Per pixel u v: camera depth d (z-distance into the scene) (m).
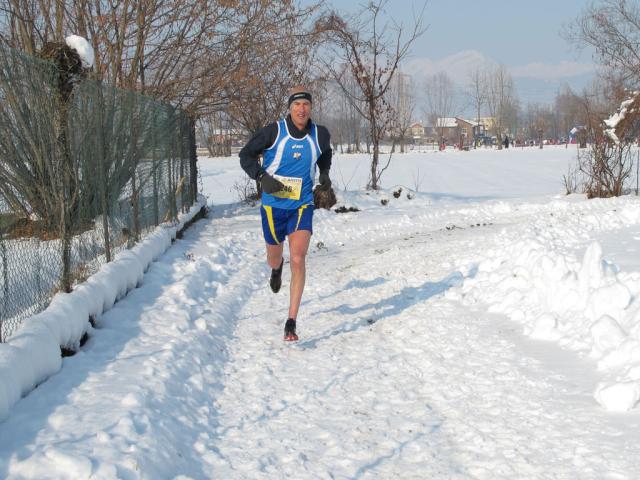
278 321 6.29
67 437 3.31
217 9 14.18
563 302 5.52
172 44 14.16
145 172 9.02
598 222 10.58
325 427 3.83
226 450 3.58
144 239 8.50
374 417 3.94
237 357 5.24
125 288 6.51
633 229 9.88
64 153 5.67
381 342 5.43
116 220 7.47
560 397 3.94
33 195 5.25
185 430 3.72
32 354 3.98
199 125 17.55
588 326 4.96
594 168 16.41
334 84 18.94
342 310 6.57
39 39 12.05
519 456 3.28
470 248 9.14
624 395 3.67
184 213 12.74
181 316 5.87
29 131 5.32
